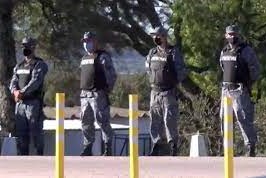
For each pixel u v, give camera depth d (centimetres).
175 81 4931
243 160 4597
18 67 5350
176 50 4938
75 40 9400
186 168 4188
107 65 5022
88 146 5119
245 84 4831
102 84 5016
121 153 11725
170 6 10450
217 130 9694
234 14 9881
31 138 5381
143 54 10694
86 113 5081
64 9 9175
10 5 8831
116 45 9988
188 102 10100
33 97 5325
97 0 9562
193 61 10038
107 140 5078
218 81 9931
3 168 4300
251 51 4816
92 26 9388
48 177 3841
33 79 5284
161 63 4909
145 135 12156
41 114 5406
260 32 10112
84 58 5050
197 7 9850
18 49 9794
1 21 8894
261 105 9662
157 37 4909
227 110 3141
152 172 3981
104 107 5034
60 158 3184
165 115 4950
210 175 3788
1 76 8725
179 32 10075
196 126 9756
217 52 9919
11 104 8550
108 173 3953
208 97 10019
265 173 3912
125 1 10031
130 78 12412
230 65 4809
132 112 3144
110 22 9762
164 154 5144
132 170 3144
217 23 9925
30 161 4719
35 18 9938
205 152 5303
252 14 9988
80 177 3812
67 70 10331
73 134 12656
